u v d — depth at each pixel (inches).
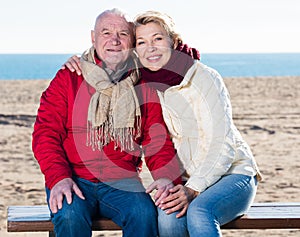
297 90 1090.1
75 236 139.2
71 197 139.6
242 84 1238.3
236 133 153.9
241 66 4234.7
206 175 145.3
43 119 151.3
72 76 153.1
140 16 154.2
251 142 554.6
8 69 3892.7
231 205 141.6
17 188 386.0
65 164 147.3
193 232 135.6
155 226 142.6
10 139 572.1
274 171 436.5
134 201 144.1
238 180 146.6
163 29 151.4
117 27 152.4
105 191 148.6
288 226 148.9
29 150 522.6
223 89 151.1
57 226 140.0
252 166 152.0
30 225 144.9
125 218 142.9
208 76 150.3
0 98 947.3
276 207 159.5
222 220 141.5
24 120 693.3
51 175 144.3
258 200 352.8
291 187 388.5
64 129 152.3
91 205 146.9
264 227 148.7
